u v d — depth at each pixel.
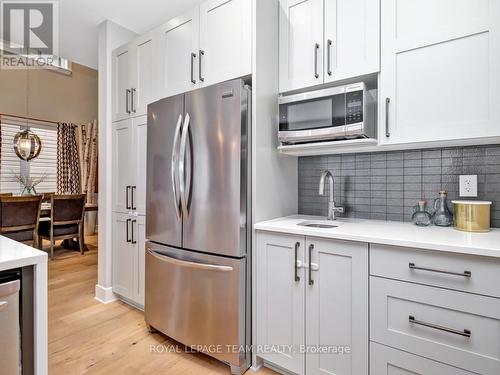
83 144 5.85
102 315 2.36
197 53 1.99
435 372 1.18
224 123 1.66
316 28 1.73
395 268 1.27
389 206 1.88
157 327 1.98
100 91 2.72
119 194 2.58
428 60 1.41
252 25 1.72
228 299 1.65
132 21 2.67
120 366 1.71
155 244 2.03
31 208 3.68
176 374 1.65
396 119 1.50
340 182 2.06
